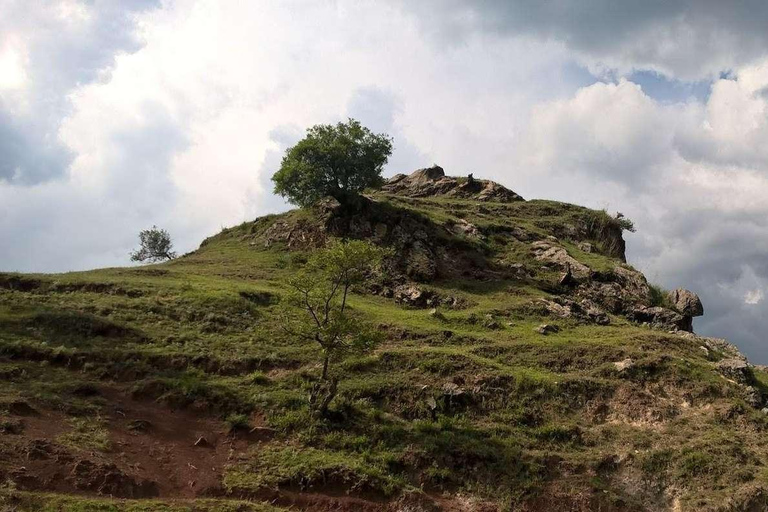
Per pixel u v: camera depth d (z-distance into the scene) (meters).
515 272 55.53
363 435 27.31
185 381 28.89
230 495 22.62
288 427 27.08
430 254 54.66
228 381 30.14
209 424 26.81
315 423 27.34
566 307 48.56
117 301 36.97
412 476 25.78
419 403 30.27
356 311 42.25
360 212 57.62
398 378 32.22
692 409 32.44
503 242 61.53
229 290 41.62
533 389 32.50
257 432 26.48
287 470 24.19
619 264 60.66
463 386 32.03
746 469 27.11
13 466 20.08
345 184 58.78
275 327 36.94
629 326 47.09
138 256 73.00
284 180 58.00
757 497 25.30
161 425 25.88
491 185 82.19
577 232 69.50
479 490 25.64
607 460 27.78
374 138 59.66
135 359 30.45
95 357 29.77
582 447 29.00
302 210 61.09
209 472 23.66
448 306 47.66
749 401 33.41
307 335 29.47
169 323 35.47
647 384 34.03
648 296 55.53
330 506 23.14
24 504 18.44
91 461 21.52
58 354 29.25
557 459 27.61
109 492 20.67
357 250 29.92
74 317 33.19
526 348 38.12
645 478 26.98
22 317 32.69
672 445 28.83
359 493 23.94
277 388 29.98
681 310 56.66
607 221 74.69
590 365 36.28
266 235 60.44
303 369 32.22
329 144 58.22
